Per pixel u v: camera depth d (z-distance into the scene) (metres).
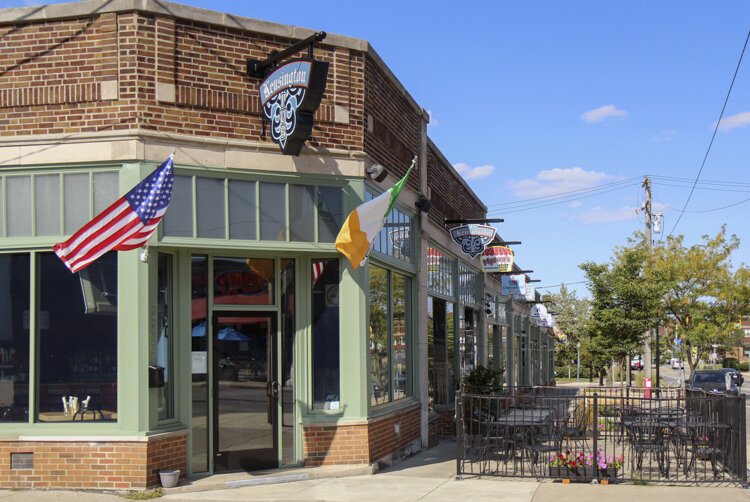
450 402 17.39
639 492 9.91
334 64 11.50
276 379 11.12
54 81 10.15
